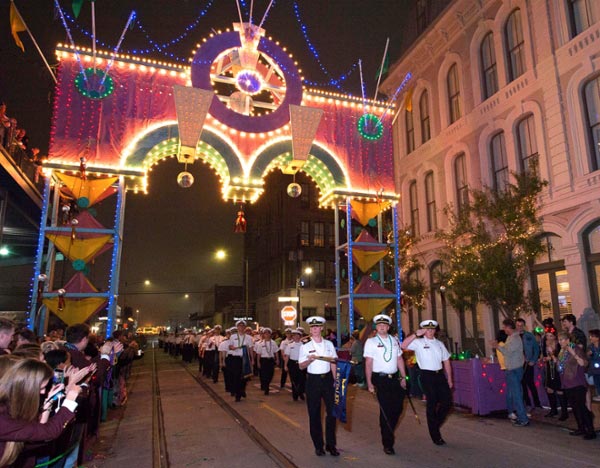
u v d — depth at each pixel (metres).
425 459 6.11
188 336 28.73
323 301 39.94
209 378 17.92
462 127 18.20
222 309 66.19
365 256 15.27
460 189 18.48
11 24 10.80
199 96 12.91
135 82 13.31
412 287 17.91
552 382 8.55
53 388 3.47
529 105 15.02
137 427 8.59
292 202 42.03
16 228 21.39
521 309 11.89
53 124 12.36
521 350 8.44
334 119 15.38
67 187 13.04
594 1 13.35
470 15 18.09
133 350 16.09
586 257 12.93
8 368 3.25
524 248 12.01
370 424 8.46
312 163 15.09
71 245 11.74
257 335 14.85
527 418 8.20
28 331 5.57
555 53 14.20
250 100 14.71
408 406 10.28
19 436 2.94
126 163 12.81
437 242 19.00
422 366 7.11
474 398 9.17
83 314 11.55
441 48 19.83
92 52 12.97
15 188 16.42
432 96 20.34
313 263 40.75
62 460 4.41
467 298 12.88
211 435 7.75
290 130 14.34
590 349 8.59
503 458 6.11
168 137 13.31
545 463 5.86
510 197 12.53
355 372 13.51
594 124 13.09
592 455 6.19
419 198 20.89
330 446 6.39
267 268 48.47
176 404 11.19
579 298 12.78
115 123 12.88
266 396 12.41
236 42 14.02
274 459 6.22
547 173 14.12
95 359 6.36
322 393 6.54
